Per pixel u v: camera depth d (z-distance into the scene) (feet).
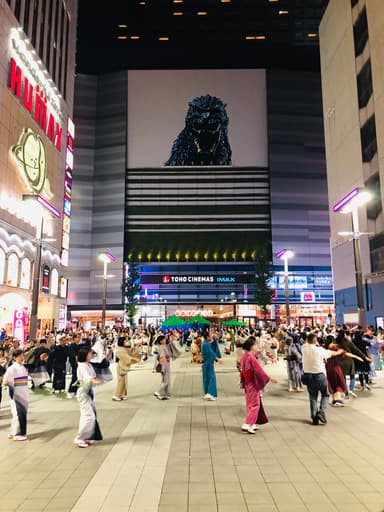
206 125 204.44
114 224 196.24
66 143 131.95
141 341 80.69
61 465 19.66
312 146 204.85
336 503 15.08
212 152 203.51
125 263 192.85
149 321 188.24
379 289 95.86
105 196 199.52
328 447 22.02
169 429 26.37
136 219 199.11
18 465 19.72
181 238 197.88
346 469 18.66
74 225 195.93
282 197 198.90
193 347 76.07
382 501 15.25
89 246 195.83
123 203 197.36
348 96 114.32
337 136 122.21
